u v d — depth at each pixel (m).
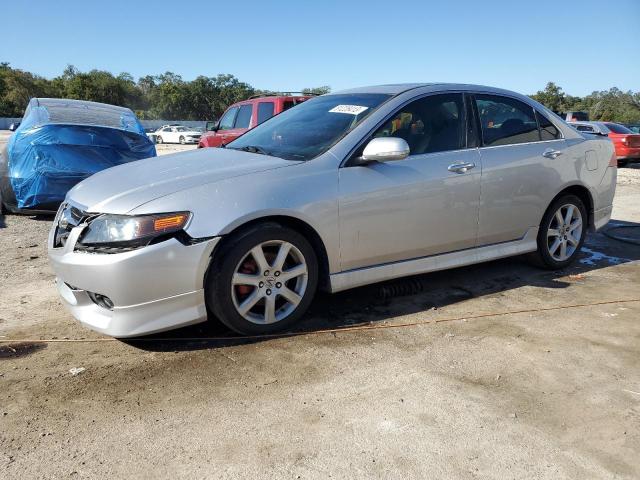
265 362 3.10
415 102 4.07
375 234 3.71
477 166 4.19
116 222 3.04
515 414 2.61
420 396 2.75
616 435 2.46
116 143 7.55
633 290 4.50
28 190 7.05
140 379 2.90
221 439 2.39
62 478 2.13
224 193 3.20
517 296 4.30
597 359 3.20
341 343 3.36
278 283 3.42
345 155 3.64
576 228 5.08
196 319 3.18
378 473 2.17
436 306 4.05
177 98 74.69
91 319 3.14
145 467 2.20
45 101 8.28
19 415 2.55
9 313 3.85
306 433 2.43
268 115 11.13
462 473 2.18
